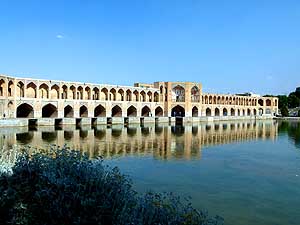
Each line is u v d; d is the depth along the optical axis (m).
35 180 5.08
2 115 42.53
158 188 13.59
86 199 4.75
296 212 10.84
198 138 35.12
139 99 64.38
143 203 5.81
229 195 12.77
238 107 86.00
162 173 16.64
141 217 5.27
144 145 28.23
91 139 31.62
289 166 19.33
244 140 34.28
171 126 54.41
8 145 24.91
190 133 41.34
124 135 36.53
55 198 4.77
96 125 51.28
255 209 11.07
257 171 17.69
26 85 47.03
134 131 42.44
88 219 4.71
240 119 80.94
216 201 11.92
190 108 71.25
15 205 4.64
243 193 13.09
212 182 14.90
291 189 13.82
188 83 70.62
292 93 129.38
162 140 32.44
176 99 71.12
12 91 45.03
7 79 43.56
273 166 19.28
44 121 46.06
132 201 5.67
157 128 49.09
